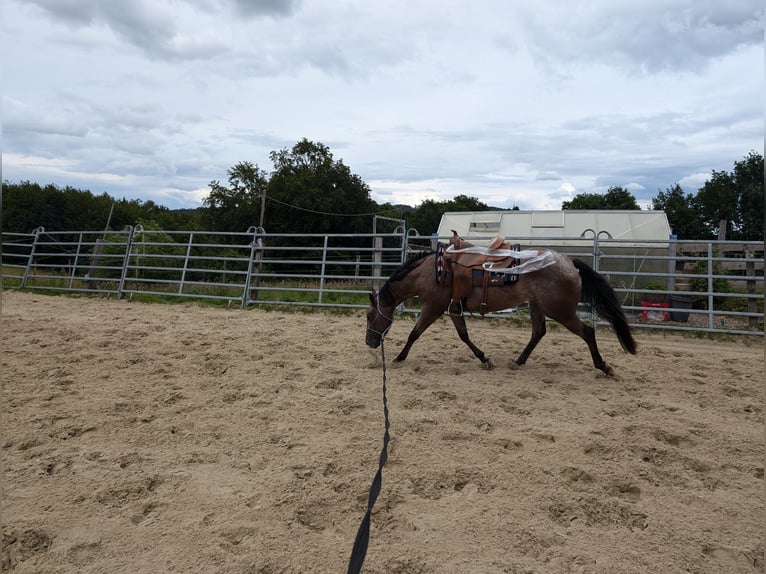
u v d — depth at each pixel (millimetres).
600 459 3605
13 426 4043
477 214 11727
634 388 5371
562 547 2547
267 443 3826
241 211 30312
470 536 2617
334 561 2410
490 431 4121
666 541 2615
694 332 8523
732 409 4781
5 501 2906
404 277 6160
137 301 12188
